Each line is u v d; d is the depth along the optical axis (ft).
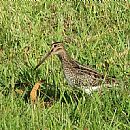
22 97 42.27
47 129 38.01
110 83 43.19
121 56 48.37
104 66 47.01
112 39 51.85
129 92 42.11
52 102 43.27
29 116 39.47
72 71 44.52
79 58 48.98
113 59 47.98
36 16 56.29
